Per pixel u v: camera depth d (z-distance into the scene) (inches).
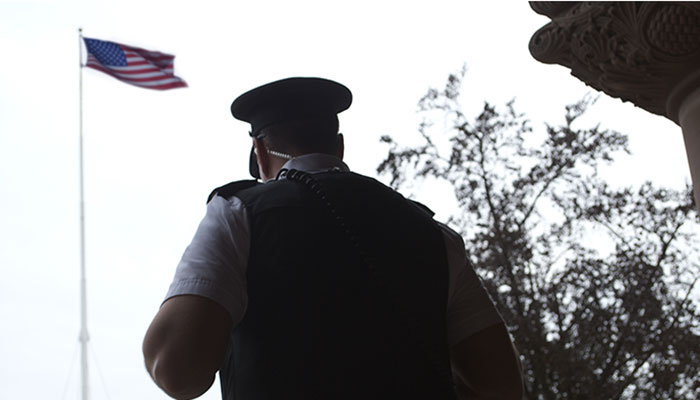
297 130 72.3
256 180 68.8
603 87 141.1
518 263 473.1
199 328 57.5
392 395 59.9
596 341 444.1
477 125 519.5
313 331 60.0
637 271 451.5
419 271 65.8
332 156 72.0
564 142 504.4
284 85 72.7
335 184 66.3
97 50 1087.0
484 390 69.9
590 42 136.4
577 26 137.2
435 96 525.7
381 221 66.1
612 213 478.0
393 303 62.6
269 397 58.6
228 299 59.3
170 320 58.0
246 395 59.3
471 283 70.8
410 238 66.9
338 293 61.4
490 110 519.2
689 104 129.1
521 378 71.2
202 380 58.1
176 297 59.0
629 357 446.3
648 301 443.5
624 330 439.5
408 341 62.1
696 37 125.9
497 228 481.7
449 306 69.8
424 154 521.0
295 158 70.4
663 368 436.5
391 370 60.4
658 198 482.0
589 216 480.1
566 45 142.6
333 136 73.7
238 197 64.9
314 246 62.6
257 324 60.6
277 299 60.9
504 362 69.9
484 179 509.0
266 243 62.3
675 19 123.9
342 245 63.2
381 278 62.5
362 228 64.5
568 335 449.7
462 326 69.8
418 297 64.7
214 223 62.8
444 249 69.2
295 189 65.2
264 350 59.7
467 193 505.4
